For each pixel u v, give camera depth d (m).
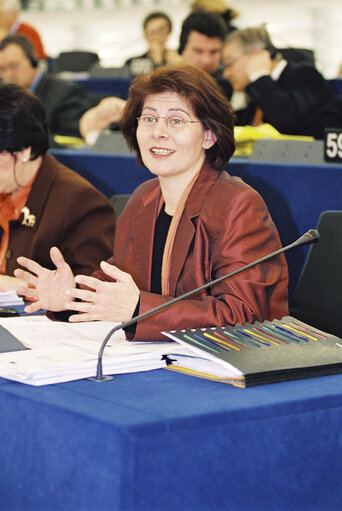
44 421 1.55
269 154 3.76
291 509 1.61
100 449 1.44
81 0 13.66
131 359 1.81
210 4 7.02
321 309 2.64
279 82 5.58
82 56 9.18
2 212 3.07
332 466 1.66
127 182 3.98
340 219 2.66
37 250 3.00
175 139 2.24
